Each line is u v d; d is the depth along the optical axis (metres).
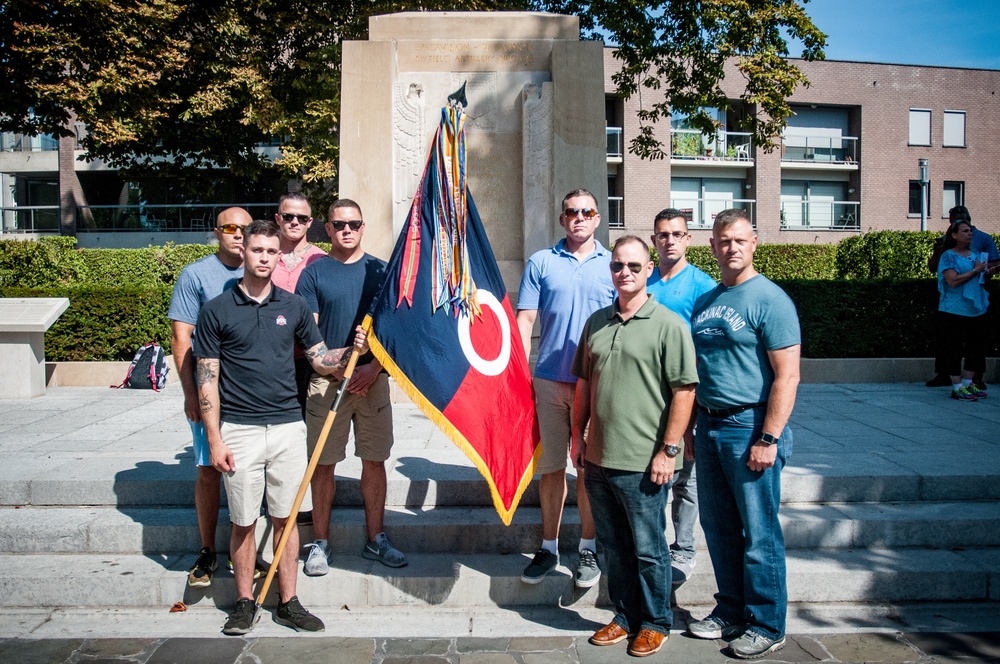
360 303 4.30
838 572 4.16
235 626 3.79
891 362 8.84
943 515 4.62
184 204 26.38
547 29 7.78
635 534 3.56
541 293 4.26
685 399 3.43
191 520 4.58
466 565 4.30
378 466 4.27
